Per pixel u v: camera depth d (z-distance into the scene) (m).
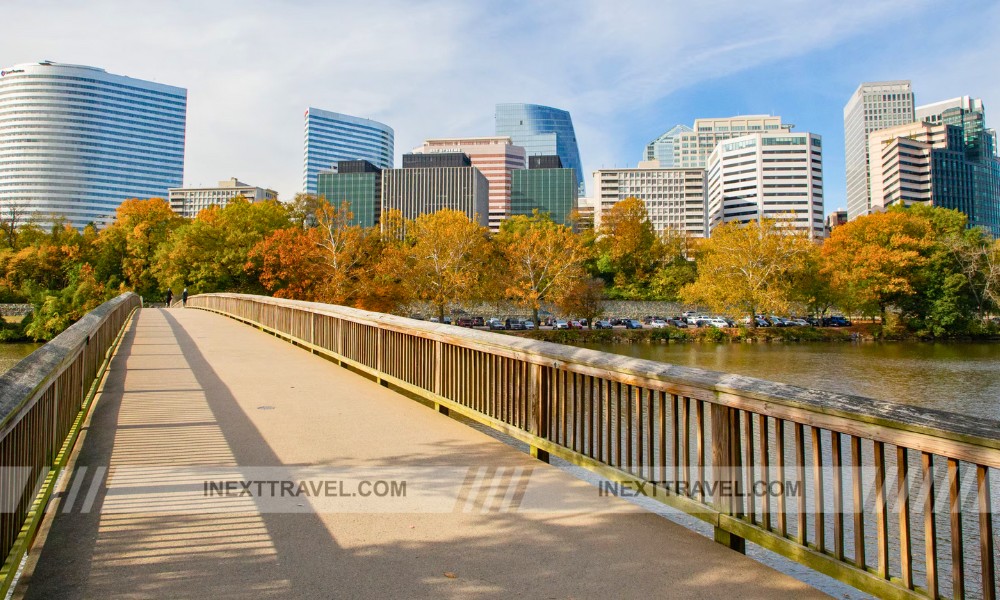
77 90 180.00
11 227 82.75
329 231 52.00
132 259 72.81
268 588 3.04
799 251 56.38
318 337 13.19
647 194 164.25
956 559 2.42
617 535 3.79
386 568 3.29
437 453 5.58
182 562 3.31
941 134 170.62
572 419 4.91
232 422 6.71
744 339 56.78
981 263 57.28
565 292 60.84
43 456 3.99
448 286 55.84
